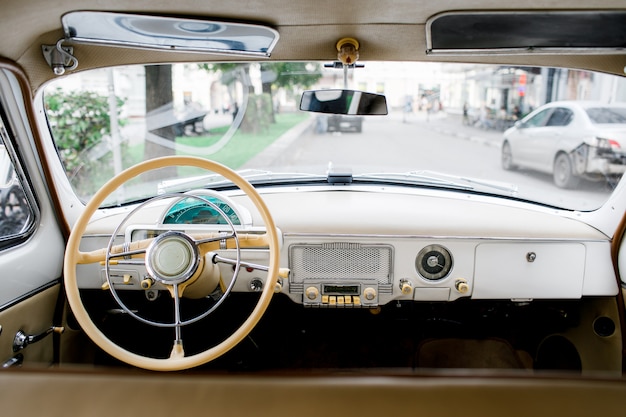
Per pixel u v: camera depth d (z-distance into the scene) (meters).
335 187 2.42
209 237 1.50
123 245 1.47
